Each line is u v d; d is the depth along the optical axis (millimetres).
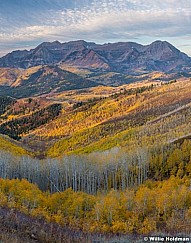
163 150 148125
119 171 141500
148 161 141750
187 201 91000
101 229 80375
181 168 127688
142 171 139250
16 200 89688
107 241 50594
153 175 137125
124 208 88938
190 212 83062
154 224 80875
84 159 143500
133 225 82312
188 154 134500
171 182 111625
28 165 141625
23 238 36188
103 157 147250
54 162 142875
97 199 97312
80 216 89438
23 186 100375
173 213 84562
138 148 156500
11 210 59906
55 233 44125
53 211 92750
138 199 90875
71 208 90875
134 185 131875
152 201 91375
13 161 143375
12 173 140500
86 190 137375
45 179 143375
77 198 93812
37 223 49406
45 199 96438
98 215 86375
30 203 91438
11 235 35344
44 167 143750
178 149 138750
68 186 144000
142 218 86875
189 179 115000
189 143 141375
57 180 138500
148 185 125812
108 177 142000
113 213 86312
